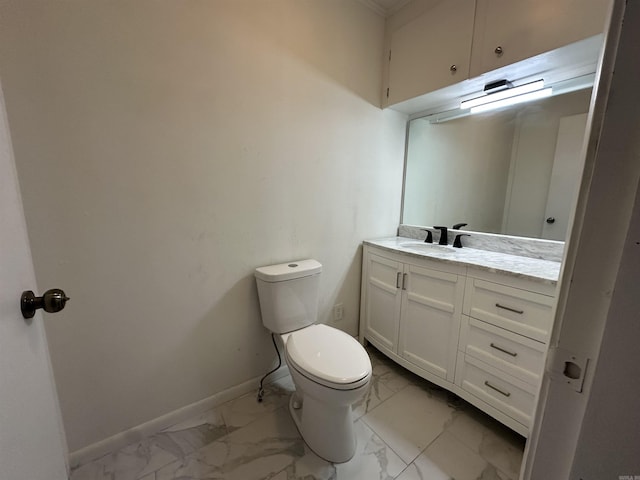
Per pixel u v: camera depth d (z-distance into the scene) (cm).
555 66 128
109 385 118
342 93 169
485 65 134
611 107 29
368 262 193
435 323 150
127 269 116
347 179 181
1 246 50
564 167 141
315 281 155
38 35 90
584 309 32
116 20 102
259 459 118
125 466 114
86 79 99
